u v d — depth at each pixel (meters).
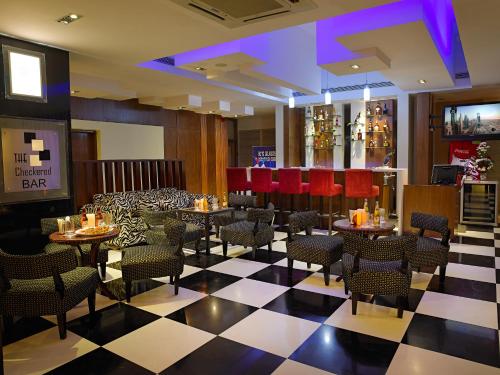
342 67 5.54
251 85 7.24
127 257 3.92
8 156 4.09
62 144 4.57
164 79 6.84
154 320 3.40
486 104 8.26
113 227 4.16
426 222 4.46
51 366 2.68
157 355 2.80
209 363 2.68
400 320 3.32
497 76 6.88
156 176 8.15
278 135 10.50
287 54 6.53
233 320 3.37
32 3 3.22
